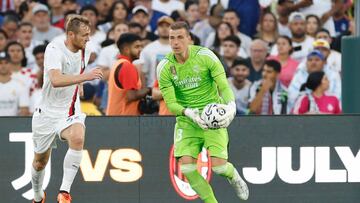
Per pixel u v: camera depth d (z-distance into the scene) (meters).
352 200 30.52
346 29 46.78
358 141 30.52
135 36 32.75
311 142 30.52
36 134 27.17
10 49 44.03
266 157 30.50
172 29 26.89
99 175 30.23
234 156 30.52
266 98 43.44
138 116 30.34
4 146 30.20
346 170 30.50
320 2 46.84
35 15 46.91
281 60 44.31
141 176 30.27
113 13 46.50
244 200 30.45
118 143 30.27
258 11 46.28
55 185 30.28
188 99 27.75
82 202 30.17
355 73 35.34
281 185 30.48
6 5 47.97
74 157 26.17
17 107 44.16
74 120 26.39
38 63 44.28
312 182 30.50
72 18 26.22
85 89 40.12
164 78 27.47
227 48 44.62
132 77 32.62
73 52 26.30
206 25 46.25
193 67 27.23
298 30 45.50
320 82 41.88
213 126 26.23
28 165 30.27
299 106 42.25
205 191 27.77
